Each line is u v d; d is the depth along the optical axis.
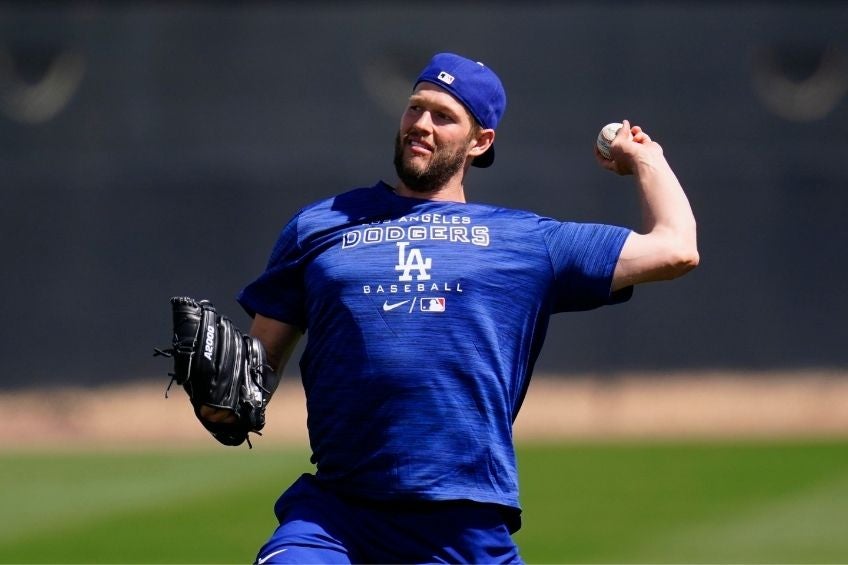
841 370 70.88
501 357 13.75
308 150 71.94
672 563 30.38
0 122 71.94
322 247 14.27
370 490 13.59
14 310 70.94
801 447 51.59
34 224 71.50
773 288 71.31
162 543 33.09
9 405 68.50
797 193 71.94
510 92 71.19
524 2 71.44
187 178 71.62
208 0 72.00
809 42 72.50
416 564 13.52
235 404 14.12
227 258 71.44
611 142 14.97
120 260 71.38
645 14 71.62
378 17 72.06
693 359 70.25
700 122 71.88
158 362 70.94
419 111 14.53
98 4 72.19
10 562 30.50
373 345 13.63
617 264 13.92
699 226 71.44
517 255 13.94
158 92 71.88
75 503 39.16
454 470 13.49
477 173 70.69
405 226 14.06
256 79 71.94
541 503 39.34
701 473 44.75
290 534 13.55
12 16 72.12
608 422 63.00
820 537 33.66
